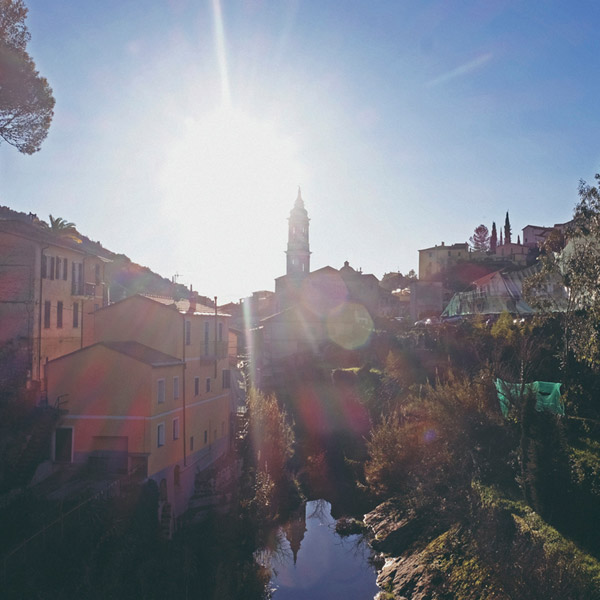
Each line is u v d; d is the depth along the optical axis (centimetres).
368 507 4306
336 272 9038
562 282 3866
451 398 3975
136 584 2562
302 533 3875
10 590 2175
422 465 3900
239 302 10069
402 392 5528
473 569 2681
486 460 3519
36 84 3641
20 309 3662
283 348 7712
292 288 8938
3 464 2823
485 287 7331
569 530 2555
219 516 3519
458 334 5944
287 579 3238
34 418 3209
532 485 2795
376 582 3162
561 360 4103
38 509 2644
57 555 2428
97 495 2792
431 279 10700
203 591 2838
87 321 4516
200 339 4169
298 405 6016
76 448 3297
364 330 7375
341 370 6284
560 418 3350
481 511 2978
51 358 3897
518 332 5072
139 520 2853
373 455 4450
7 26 3575
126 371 3300
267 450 4456
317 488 4706
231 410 5103
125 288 6469
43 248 3803
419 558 3125
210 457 4259
